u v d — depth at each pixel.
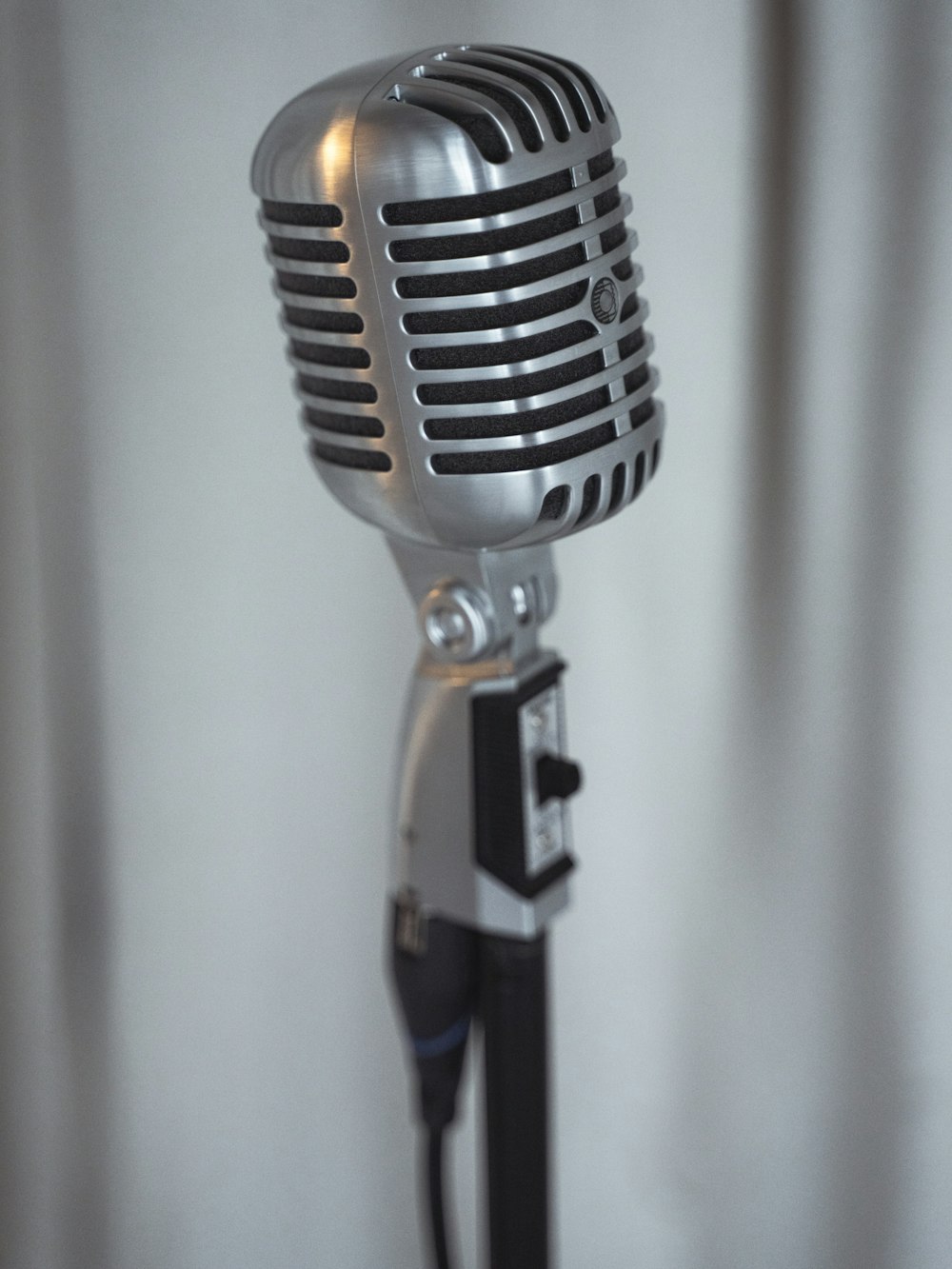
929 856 0.64
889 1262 0.68
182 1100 0.69
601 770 0.66
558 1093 0.70
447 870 0.41
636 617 0.64
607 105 0.37
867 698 0.63
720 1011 0.68
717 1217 0.70
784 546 0.62
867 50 0.56
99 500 0.62
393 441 0.36
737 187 0.58
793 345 0.59
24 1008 0.66
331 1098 0.70
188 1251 0.70
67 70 0.57
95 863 0.66
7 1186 0.67
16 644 0.62
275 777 0.66
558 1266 0.70
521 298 0.35
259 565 0.63
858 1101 0.67
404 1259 0.70
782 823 0.65
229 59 0.57
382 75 0.36
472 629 0.40
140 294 0.60
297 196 0.36
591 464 0.36
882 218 0.57
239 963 0.68
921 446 0.60
